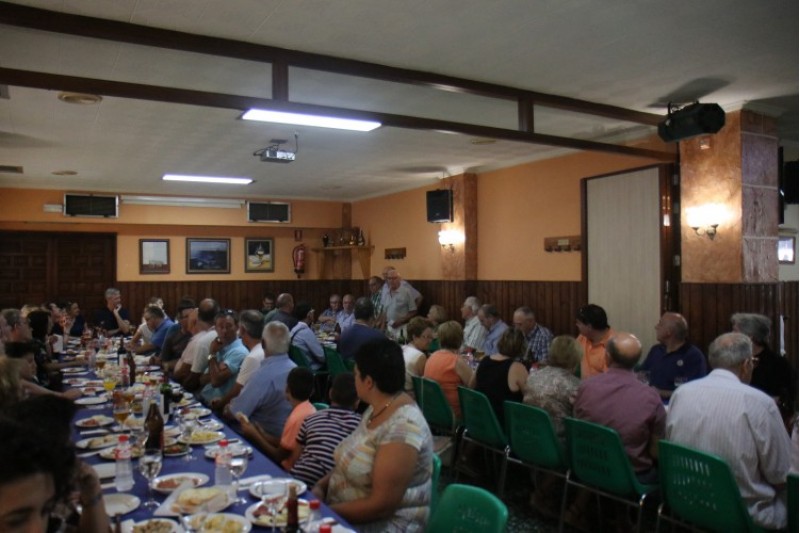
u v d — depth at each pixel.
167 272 11.35
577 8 3.52
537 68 4.51
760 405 2.73
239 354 4.71
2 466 1.06
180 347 6.38
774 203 5.64
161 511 2.13
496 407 4.17
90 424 3.41
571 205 7.42
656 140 6.32
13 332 5.13
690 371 4.55
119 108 5.49
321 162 8.35
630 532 3.46
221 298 11.75
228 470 2.40
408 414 2.26
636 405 3.28
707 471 2.64
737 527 2.59
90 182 9.79
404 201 10.73
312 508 1.82
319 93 5.08
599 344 5.14
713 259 5.63
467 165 8.68
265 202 11.65
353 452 2.30
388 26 3.73
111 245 10.96
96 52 4.11
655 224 6.23
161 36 3.68
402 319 9.43
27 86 3.16
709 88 5.03
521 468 4.69
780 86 4.98
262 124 6.14
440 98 5.26
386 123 4.20
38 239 10.46
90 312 10.77
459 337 4.71
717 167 5.59
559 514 3.78
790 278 8.18
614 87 4.98
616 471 3.14
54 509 1.22
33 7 3.37
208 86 4.83
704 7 3.51
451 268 9.22
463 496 2.08
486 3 3.43
